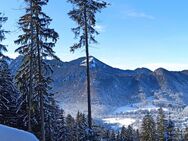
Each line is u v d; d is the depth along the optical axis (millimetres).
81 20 27500
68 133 59688
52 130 42594
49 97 35688
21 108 36469
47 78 29516
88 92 27844
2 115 36031
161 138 64500
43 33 28594
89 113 27656
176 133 69188
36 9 28297
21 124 36531
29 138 8883
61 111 51656
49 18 28828
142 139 69562
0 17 31188
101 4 27250
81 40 27609
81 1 27266
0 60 32125
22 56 29328
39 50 28828
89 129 27203
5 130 8594
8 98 36438
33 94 29688
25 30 28609
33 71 29281
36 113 34281
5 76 35656
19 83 30359
